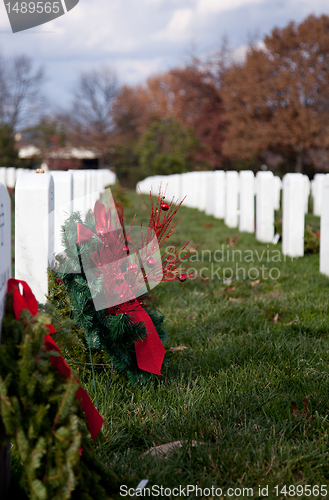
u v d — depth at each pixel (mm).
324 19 30141
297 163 32344
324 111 30375
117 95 46031
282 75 30656
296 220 6590
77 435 1437
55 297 2666
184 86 40906
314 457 2084
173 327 3725
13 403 1454
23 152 36188
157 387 2715
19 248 2891
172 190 17203
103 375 2742
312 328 3641
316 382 2762
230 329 3709
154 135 27703
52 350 1684
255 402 2549
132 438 2309
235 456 2066
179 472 2010
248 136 33312
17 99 37031
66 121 44844
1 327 1648
